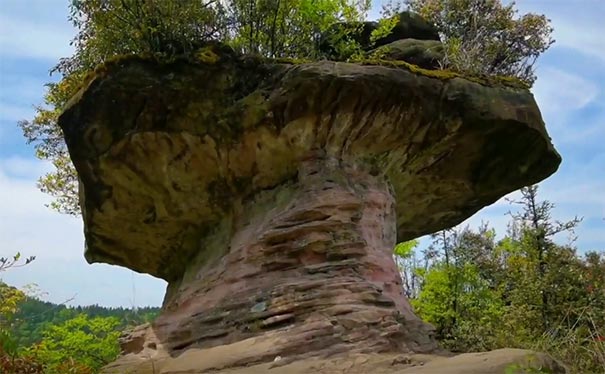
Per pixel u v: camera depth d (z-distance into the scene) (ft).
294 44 33.88
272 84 26.76
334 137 27.53
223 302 26.53
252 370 21.80
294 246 26.02
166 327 28.66
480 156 30.22
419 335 25.07
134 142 28.14
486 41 50.06
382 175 28.89
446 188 32.24
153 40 27.32
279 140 27.61
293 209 26.81
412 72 27.07
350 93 26.27
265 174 28.86
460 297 61.87
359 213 26.86
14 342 19.86
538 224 58.18
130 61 26.73
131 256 36.52
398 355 22.53
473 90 27.78
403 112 27.27
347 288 24.22
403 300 27.07
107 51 29.12
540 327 48.16
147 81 26.66
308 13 34.14
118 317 55.16
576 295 50.16
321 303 23.88
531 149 29.84
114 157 28.76
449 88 27.50
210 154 28.60
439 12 53.62
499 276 63.10
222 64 26.84
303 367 21.47
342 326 23.18
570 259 54.24
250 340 23.68
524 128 28.60
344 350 22.57
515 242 65.62
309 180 27.27
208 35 29.37
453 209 34.81
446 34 52.70
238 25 31.65
